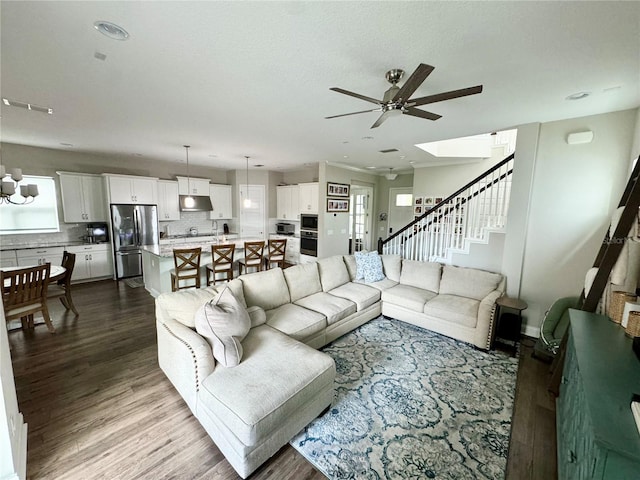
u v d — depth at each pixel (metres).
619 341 1.67
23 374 2.53
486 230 3.77
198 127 3.50
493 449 1.82
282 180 8.28
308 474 1.64
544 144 3.25
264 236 7.94
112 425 1.96
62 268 3.73
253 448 1.55
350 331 3.43
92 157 5.63
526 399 2.29
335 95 2.50
